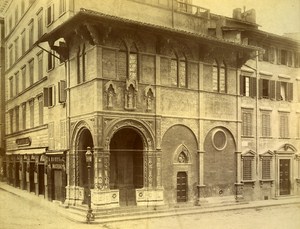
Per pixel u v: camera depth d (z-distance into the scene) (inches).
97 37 805.9
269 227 796.6
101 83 804.6
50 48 948.6
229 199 984.3
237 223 809.5
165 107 893.2
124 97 836.0
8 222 733.9
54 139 941.8
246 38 1062.4
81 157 871.1
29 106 1061.8
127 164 903.7
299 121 1170.6
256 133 1072.8
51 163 936.3
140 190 852.0
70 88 887.1
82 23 796.0
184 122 920.9
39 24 1006.4
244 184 1035.3
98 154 791.1
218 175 974.4
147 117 861.8
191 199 925.8
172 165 898.7
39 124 1012.5
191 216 853.2
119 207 808.9
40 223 730.2
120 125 826.2
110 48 825.5
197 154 941.8
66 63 898.7
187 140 928.3
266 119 1101.1
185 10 1023.6
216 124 976.9
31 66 1064.2
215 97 979.9
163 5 969.5
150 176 861.2
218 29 1024.9
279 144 1121.4
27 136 1064.8
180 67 930.7
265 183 1082.1
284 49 1152.2
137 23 818.2
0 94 1132.5
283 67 1148.5
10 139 1112.2
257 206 971.3
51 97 955.3
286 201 1047.0
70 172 871.7
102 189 790.5
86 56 840.9
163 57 898.1
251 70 1073.5
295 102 1167.0
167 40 879.7
